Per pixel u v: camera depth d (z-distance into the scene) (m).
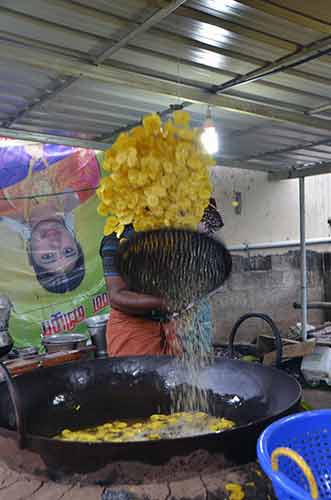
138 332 2.08
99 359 1.88
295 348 4.53
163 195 1.51
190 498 1.13
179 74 2.79
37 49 2.34
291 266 6.10
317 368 4.60
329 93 3.20
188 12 2.12
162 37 2.34
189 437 1.17
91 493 1.15
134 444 1.16
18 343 3.90
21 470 1.25
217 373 1.85
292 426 1.10
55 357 2.68
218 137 4.21
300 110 3.53
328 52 2.52
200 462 1.19
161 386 1.88
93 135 3.96
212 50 2.50
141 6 2.04
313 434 1.13
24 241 3.92
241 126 3.88
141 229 1.47
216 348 4.73
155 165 1.54
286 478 0.85
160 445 1.16
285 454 0.92
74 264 4.14
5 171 3.82
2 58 2.45
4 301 2.58
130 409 1.83
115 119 3.56
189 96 2.95
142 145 1.59
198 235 1.30
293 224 6.15
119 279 1.99
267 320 1.91
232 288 5.52
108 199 1.59
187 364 1.86
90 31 2.25
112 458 1.16
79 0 1.99
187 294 1.47
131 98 3.12
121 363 1.90
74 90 2.95
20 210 3.90
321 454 1.12
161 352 2.10
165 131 1.64
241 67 2.72
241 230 5.62
